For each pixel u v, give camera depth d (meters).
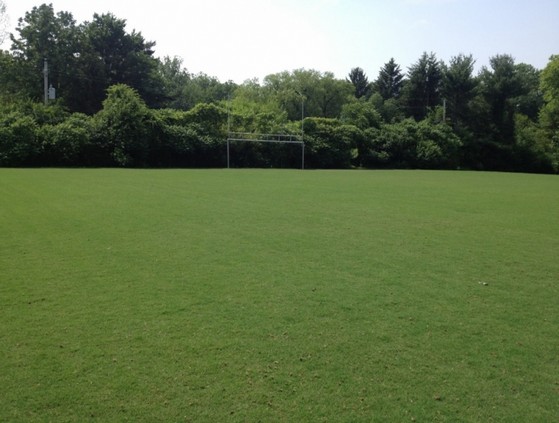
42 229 11.05
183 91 93.12
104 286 6.89
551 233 12.05
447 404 3.92
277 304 6.26
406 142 57.12
